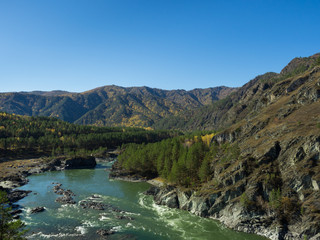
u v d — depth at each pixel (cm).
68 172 17838
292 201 7338
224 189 8756
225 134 13138
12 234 4034
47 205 9656
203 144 13750
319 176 7188
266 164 8800
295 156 8081
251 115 14000
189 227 7669
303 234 6506
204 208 8669
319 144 7700
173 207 9625
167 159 13262
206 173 10319
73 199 10606
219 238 6931
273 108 12550
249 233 7288
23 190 11744
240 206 7881
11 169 17538
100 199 10638
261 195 7969
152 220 8225
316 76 11925
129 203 10125
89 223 7838
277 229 6906
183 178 10888
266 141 9869
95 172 17862
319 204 6775
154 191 11562
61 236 6844
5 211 4069
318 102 10169
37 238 6681
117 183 14012
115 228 7462
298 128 9175
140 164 15288
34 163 19650
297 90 12062
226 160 10375
